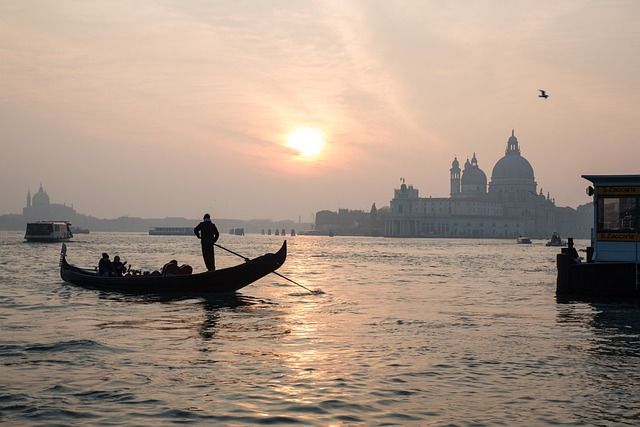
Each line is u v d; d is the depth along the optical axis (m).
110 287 32.00
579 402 12.04
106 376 13.84
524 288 37.31
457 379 13.78
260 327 20.81
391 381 13.59
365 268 59.09
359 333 19.75
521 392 12.75
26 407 11.59
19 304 26.91
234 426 10.69
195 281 29.58
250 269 29.20
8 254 78.38
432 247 155.62
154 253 93.56
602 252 31.61
